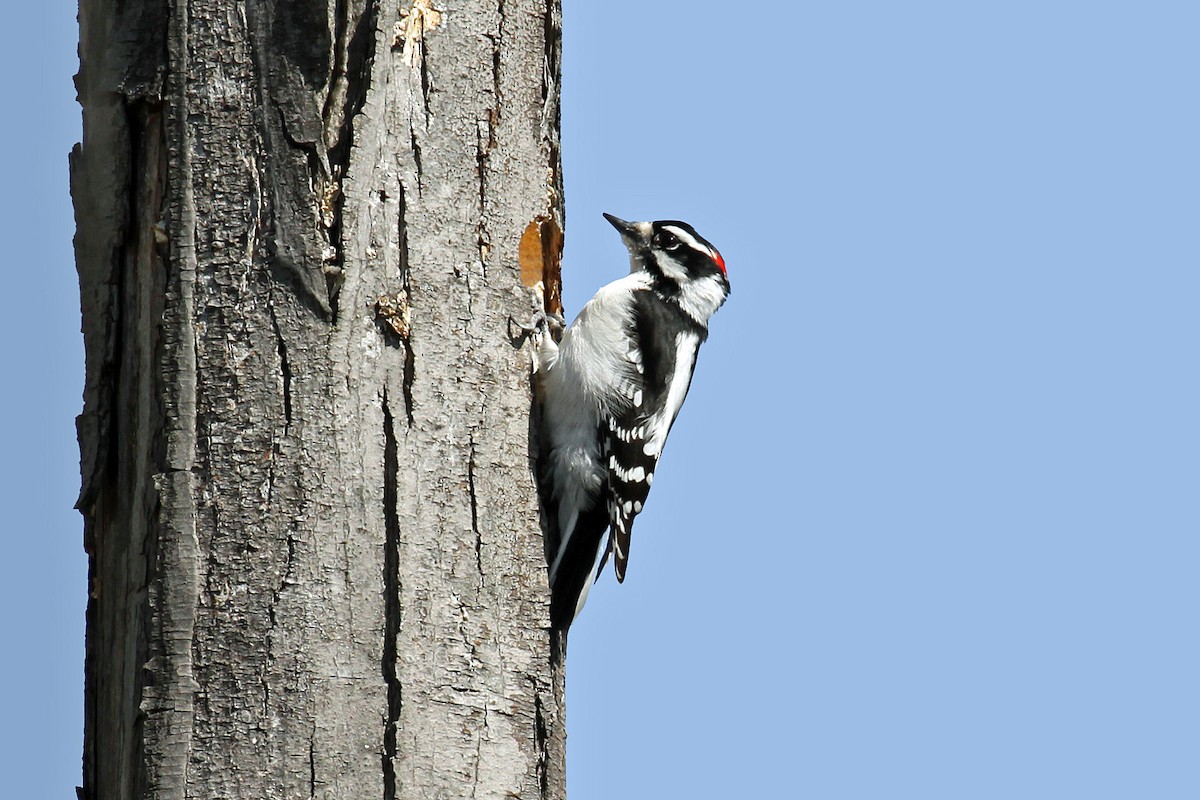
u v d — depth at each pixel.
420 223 9.84
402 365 9.59
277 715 8.76
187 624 8.88
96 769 9.27
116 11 9.63
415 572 9.31
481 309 10.09
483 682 9.46
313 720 8.77
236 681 8.80
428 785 9.00
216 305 9.29
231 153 9.44
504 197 10.42
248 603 8.90
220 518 9.02
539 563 10.08
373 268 9.58
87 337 9.60
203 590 8.93
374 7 9.84
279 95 9.48
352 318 9.41
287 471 9.09
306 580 8.95
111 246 9.55
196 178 9.41
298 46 9.54
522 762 9.50
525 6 10.79
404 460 9.45
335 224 9.50
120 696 9.12
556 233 11.25
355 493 9.20
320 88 9.55
